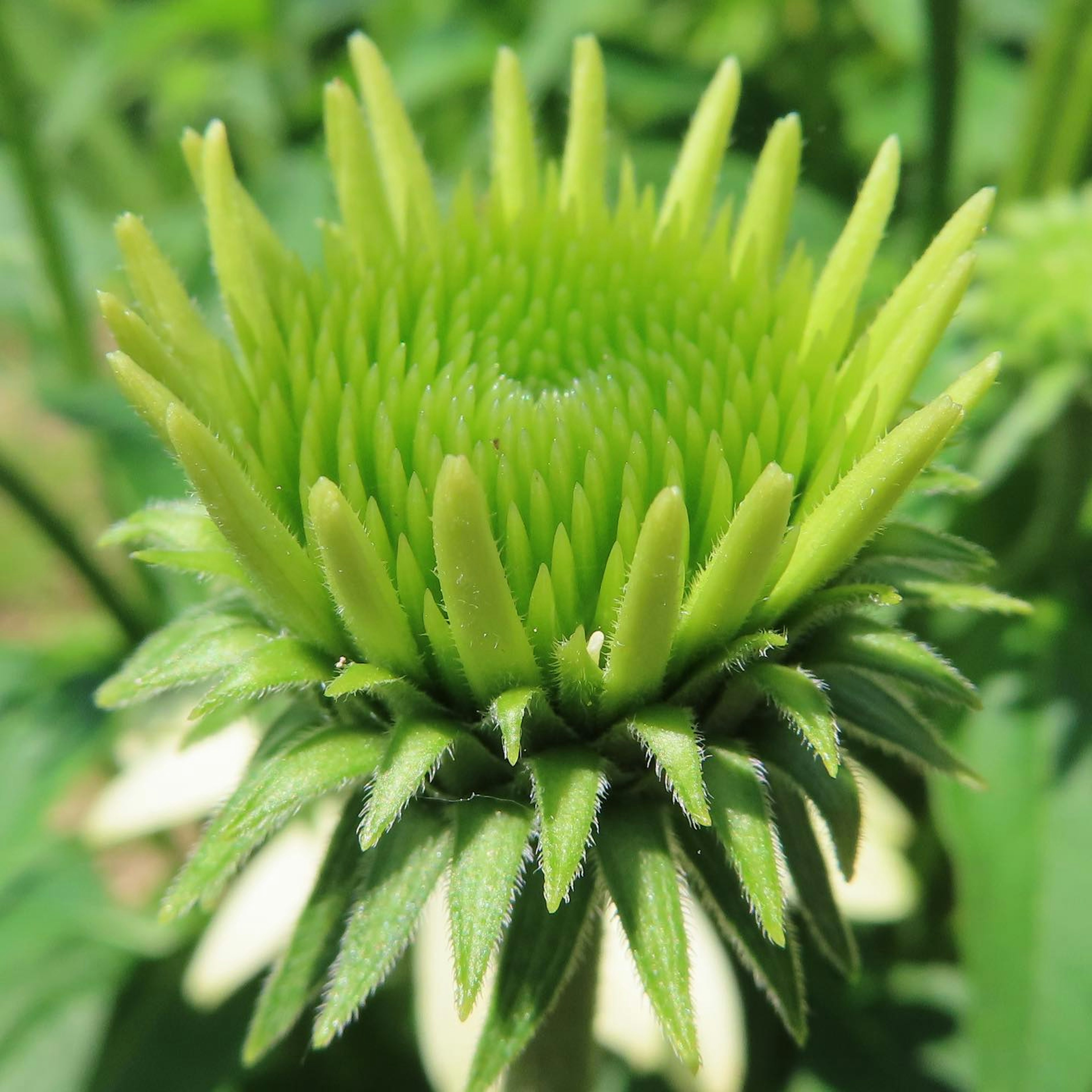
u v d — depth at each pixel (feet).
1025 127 0.45
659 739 0.27
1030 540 0.43
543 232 0.30
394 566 0.28
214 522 0.26
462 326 0.29
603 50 0.52
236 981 0.44
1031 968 0.37
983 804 0.39
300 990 0.29
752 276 0.30
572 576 0.27
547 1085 0.31
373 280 0.29
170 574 0.44
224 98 0.69
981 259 0.41
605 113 0.32
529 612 0.27
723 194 0.45
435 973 0.40
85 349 0.48
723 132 0.32
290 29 0.56
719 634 0.27
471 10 0.54
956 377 0.40
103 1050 0.43
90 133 0.65
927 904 0.44
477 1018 0.40
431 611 0.27
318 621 0.27
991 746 0.40
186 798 0.44
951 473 0.30
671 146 0.52
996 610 0.30
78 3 0.63
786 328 0.29
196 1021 0.43
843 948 0.28
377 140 0.32
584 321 0.30
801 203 0.46
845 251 0.29
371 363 0.29
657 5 0.62
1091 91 0.43
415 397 0.28
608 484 0.28
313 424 0.28
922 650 0.28
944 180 0.43
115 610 0.46
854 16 0.57
